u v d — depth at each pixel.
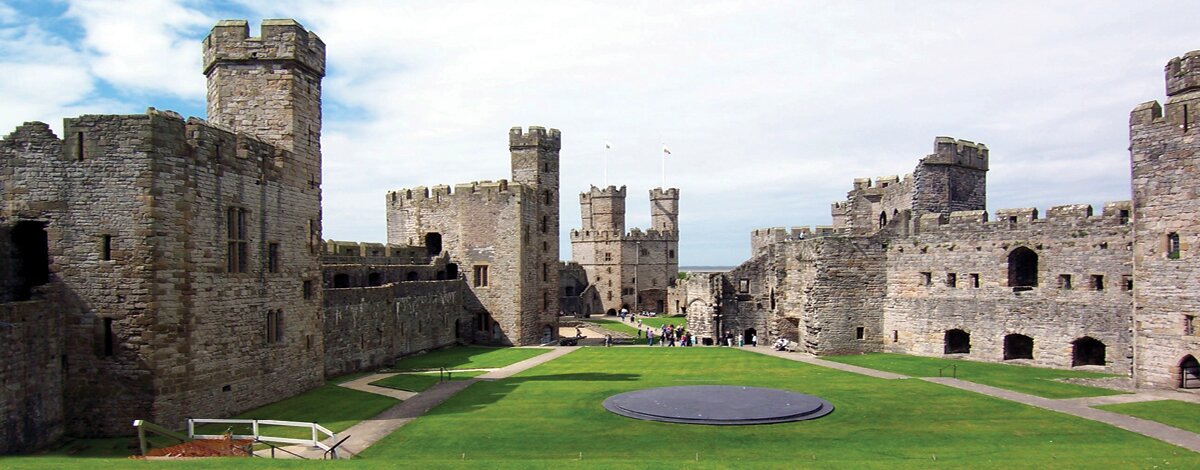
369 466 23.48
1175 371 39.53
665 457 27.52
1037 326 51.88
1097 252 48.69
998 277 54.12
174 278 31.52
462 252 79.75
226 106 40.81
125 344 30.64
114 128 30.83
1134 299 41.44
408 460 24.61
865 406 37.00
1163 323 39.97
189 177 32.38
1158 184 40.03
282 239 39.88
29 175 31.02
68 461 23.83
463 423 33.75
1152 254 40.50
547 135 84.69
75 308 30.73
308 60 42.00
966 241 55.91
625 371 51.84
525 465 24.02
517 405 38.16
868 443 29.55
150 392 30.61
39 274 33.09
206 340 33.53
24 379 28.08
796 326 70.81
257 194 37.50
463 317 78.81
